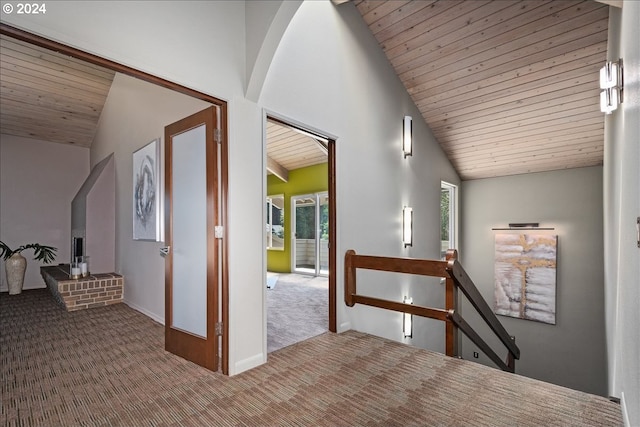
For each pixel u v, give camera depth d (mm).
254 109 2818
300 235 7828
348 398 2207
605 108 2508
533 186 5844
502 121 4898
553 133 4816
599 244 5188
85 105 5488
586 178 5320
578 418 1981
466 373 2570
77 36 1835
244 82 2723
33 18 1680
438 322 5742
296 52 3279
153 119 4008
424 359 2840
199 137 2756
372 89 4336
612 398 2182
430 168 5594
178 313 2936
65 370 2598
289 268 7898
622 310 2246
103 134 5684
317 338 3369
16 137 5926
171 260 3012
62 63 4547
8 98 4887
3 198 5801
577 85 4027
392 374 2555
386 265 3357
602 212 5109
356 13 4164
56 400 2156
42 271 5629
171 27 2273
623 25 2346
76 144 6484
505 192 6160
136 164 4391
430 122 5445
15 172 5914
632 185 1854
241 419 1967
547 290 5605
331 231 3682
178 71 2301
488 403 2148
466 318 6543
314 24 3527
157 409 2062
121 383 2393
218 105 2623
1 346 3113
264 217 2854
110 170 5180
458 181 6527
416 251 5172
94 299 4566
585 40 3566
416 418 1987
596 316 5180
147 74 2162
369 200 4199
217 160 2629
